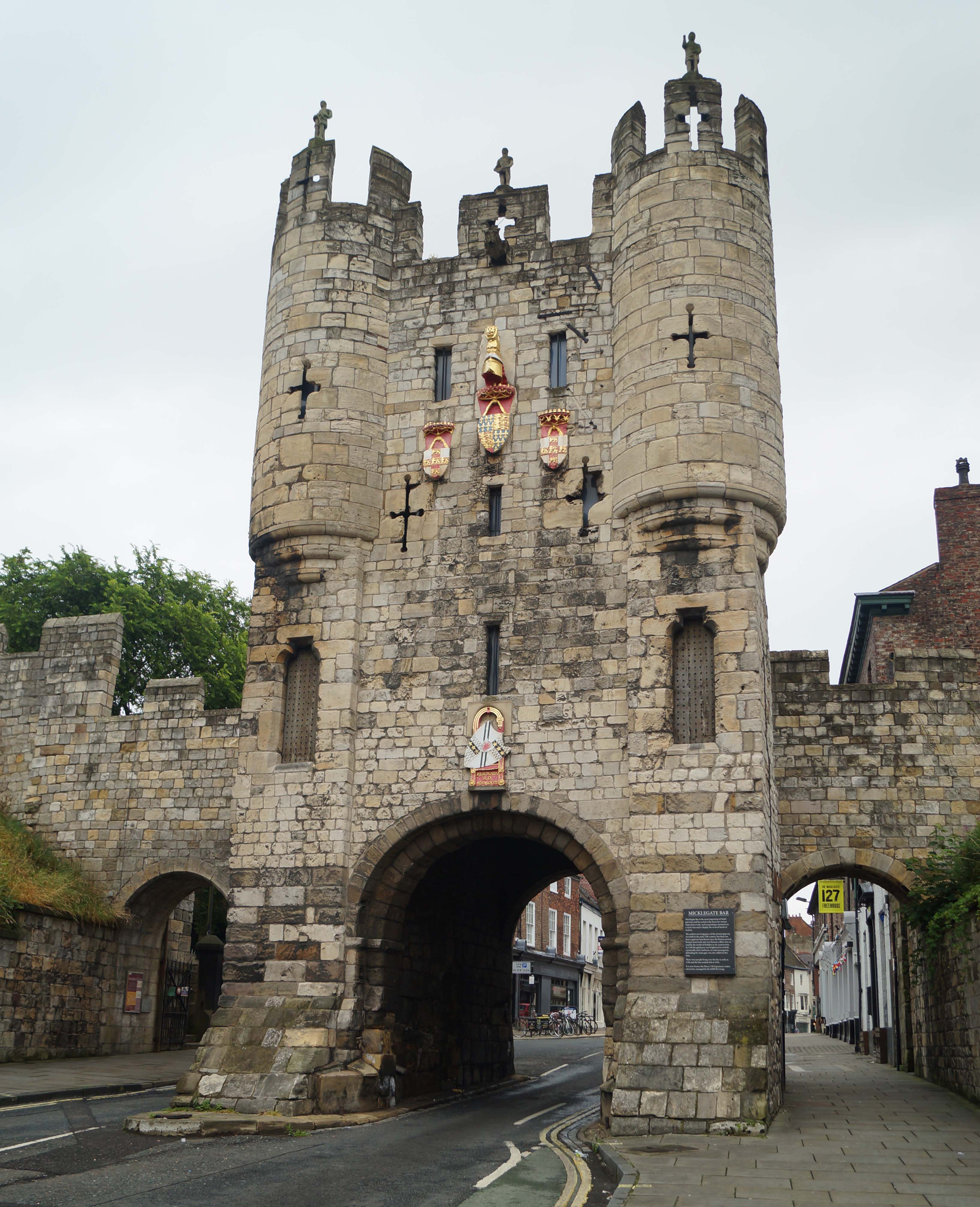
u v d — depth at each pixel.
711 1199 11.82
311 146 25.19
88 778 31.25
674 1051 17.53
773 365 21.81
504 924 28.55
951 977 22.44
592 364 22.70
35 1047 26.50
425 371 23.69
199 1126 16.84
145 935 31.05
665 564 20.50
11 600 43.78
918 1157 14.44
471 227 24.22
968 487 35.44
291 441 23.31
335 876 21.00
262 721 22.28
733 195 22.12
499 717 21.17
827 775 24.72
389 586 22.61
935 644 34.03
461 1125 18.39
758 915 18.41
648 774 19.59
